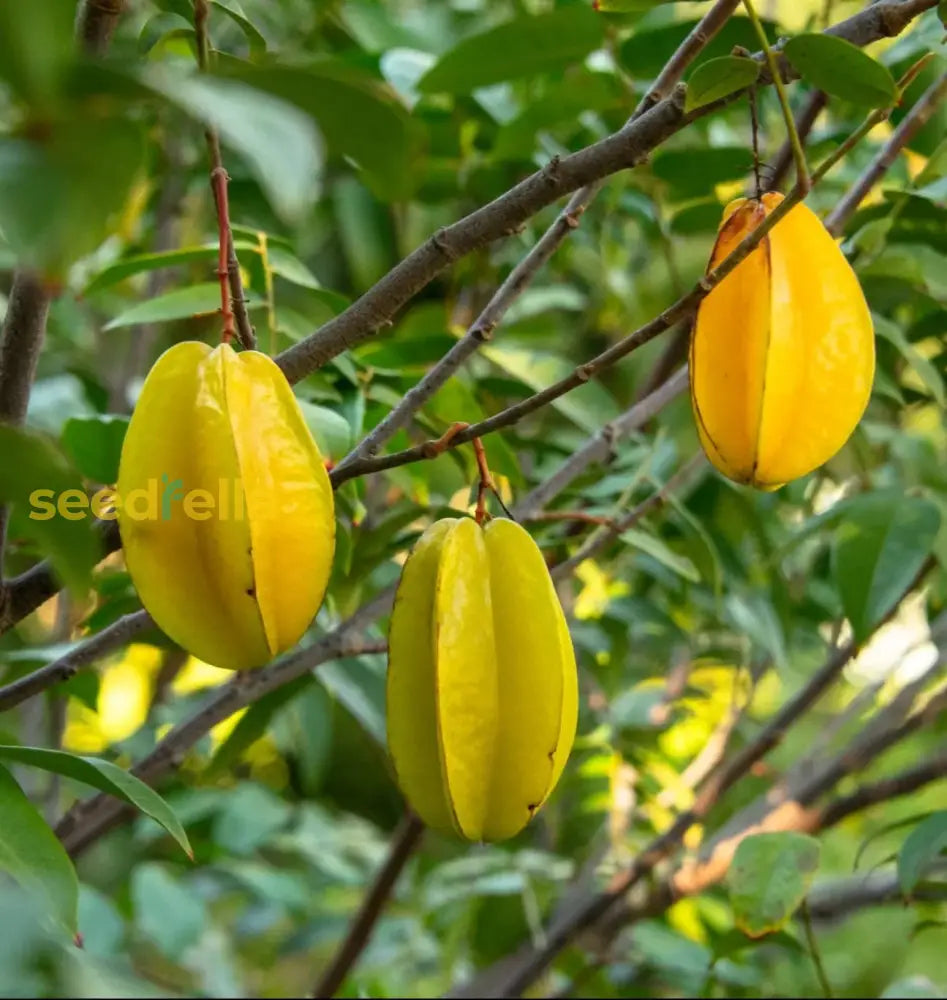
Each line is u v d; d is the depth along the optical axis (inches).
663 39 45.3
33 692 36.5
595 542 42.8
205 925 57.9
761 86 33.8
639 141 33.4
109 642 36.7
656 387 48.1
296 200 26.0
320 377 42.6
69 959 32.0
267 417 31.9
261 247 41.8
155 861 69.8
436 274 34.2
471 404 42.1
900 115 45.9
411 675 32.9
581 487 47.4
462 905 58.0
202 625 32.0
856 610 42.3
